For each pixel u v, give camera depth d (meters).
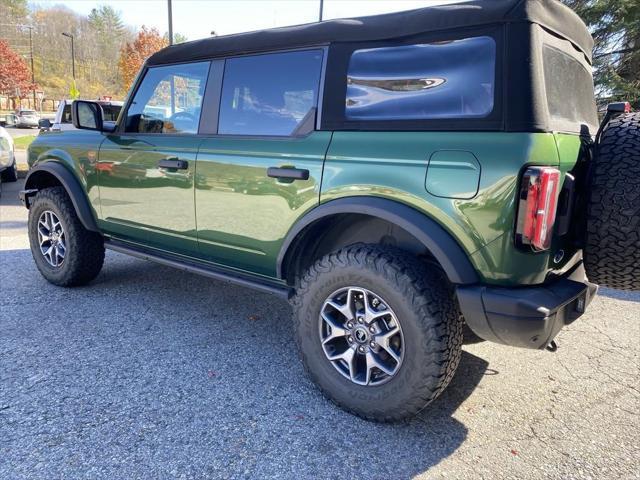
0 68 61.75
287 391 2.76
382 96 2.43
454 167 2.13
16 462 2.10
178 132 3.35
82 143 3.94
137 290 4.36
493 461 2.23
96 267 4.28
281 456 2.21
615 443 2.39
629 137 2.21
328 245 2.87
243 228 2.94
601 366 3.18
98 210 3.90
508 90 2.07
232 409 2.56
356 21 2.58
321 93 2.64
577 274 2.55
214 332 3.52
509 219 2.01
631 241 2.13
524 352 3.37
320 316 2.58
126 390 2.71
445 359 2.23
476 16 2.17
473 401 2.74
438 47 2.28
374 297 2.38
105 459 2.14
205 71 3.21
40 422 2.39
